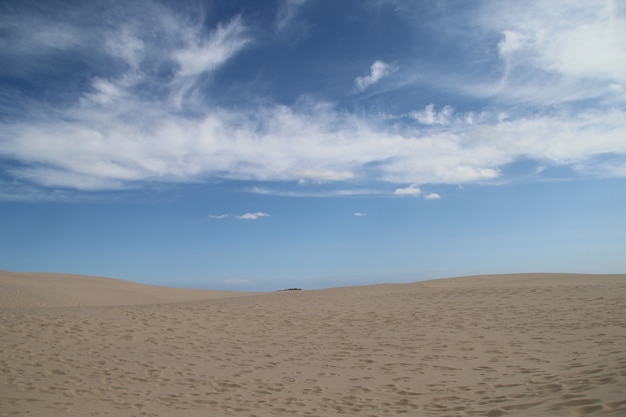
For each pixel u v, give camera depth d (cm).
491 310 1812
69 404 750
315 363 1123
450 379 930
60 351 1155
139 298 3281
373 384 928
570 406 608
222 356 1193
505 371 949
